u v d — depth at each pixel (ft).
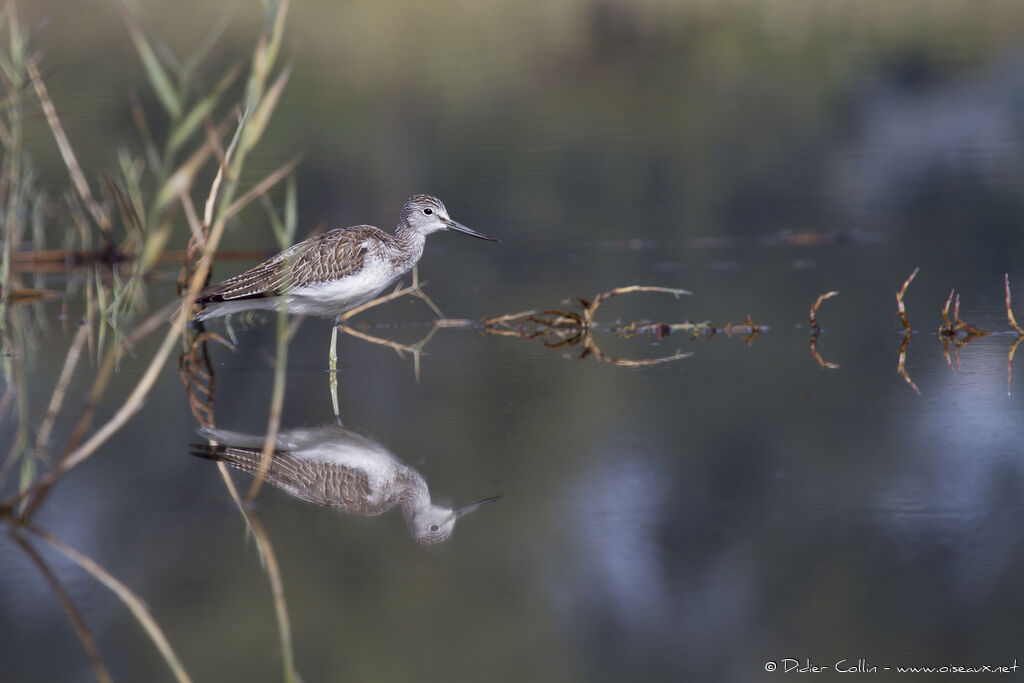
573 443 32.30
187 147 81.66
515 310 48.16
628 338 43.80
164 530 27.68
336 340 44.01
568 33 126.52
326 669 22.49
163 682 22.06
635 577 25.12
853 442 31.35
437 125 90.27
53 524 28.04
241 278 41.19
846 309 45.27
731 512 27.50
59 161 77.71
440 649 22.81
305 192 70.49
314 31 125.70
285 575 25.44
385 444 32.76
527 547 26.35
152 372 27.48
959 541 25.79
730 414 33.96
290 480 30.55
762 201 65.51
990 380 36.09
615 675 21.93
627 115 92.02
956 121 83.56
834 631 23.13
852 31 122.21
